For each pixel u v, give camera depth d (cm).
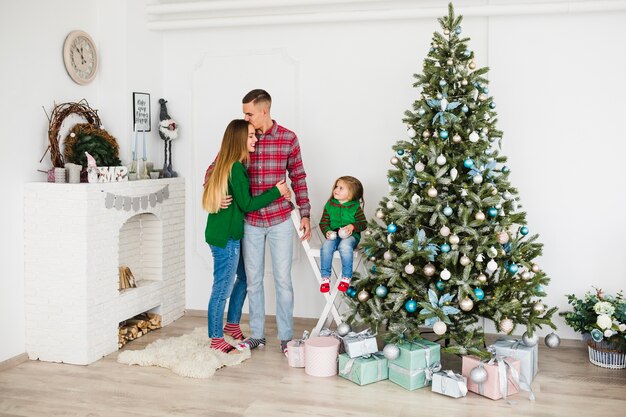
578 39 386
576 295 395
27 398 302
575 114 390
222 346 363
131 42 422
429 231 342
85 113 397
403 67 419
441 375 308
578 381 327
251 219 363
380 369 327
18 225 351
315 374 332
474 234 315
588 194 390
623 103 382
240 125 349
